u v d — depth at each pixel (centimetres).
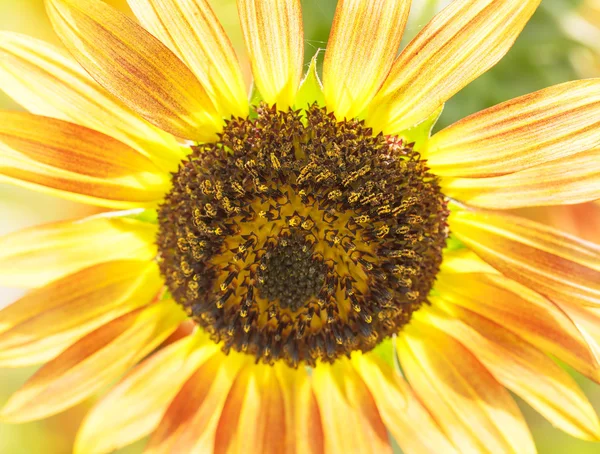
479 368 28
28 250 28
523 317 28
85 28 24
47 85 26
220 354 29
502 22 24
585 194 25
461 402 28
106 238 28
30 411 27
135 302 29
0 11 32
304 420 28
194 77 25
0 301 33
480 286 28
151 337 29
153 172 28
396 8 25
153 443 27
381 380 29
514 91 31
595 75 31
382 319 28
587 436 27
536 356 27
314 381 29
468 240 27
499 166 26
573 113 25
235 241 27
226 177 27
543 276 26
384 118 26
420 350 29
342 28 25
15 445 35
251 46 25
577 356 27
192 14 25
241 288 28
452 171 26
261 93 26
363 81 26
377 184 26
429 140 26
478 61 25
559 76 31
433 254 27
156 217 28
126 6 31
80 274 28
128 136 27
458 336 28
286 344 28
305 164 26
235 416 28
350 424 28
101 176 27
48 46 26
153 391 28
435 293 29
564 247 26
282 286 27
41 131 26
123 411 28
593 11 31
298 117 26
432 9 29
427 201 27
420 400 28
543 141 25
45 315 27
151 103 26
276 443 28
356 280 27
